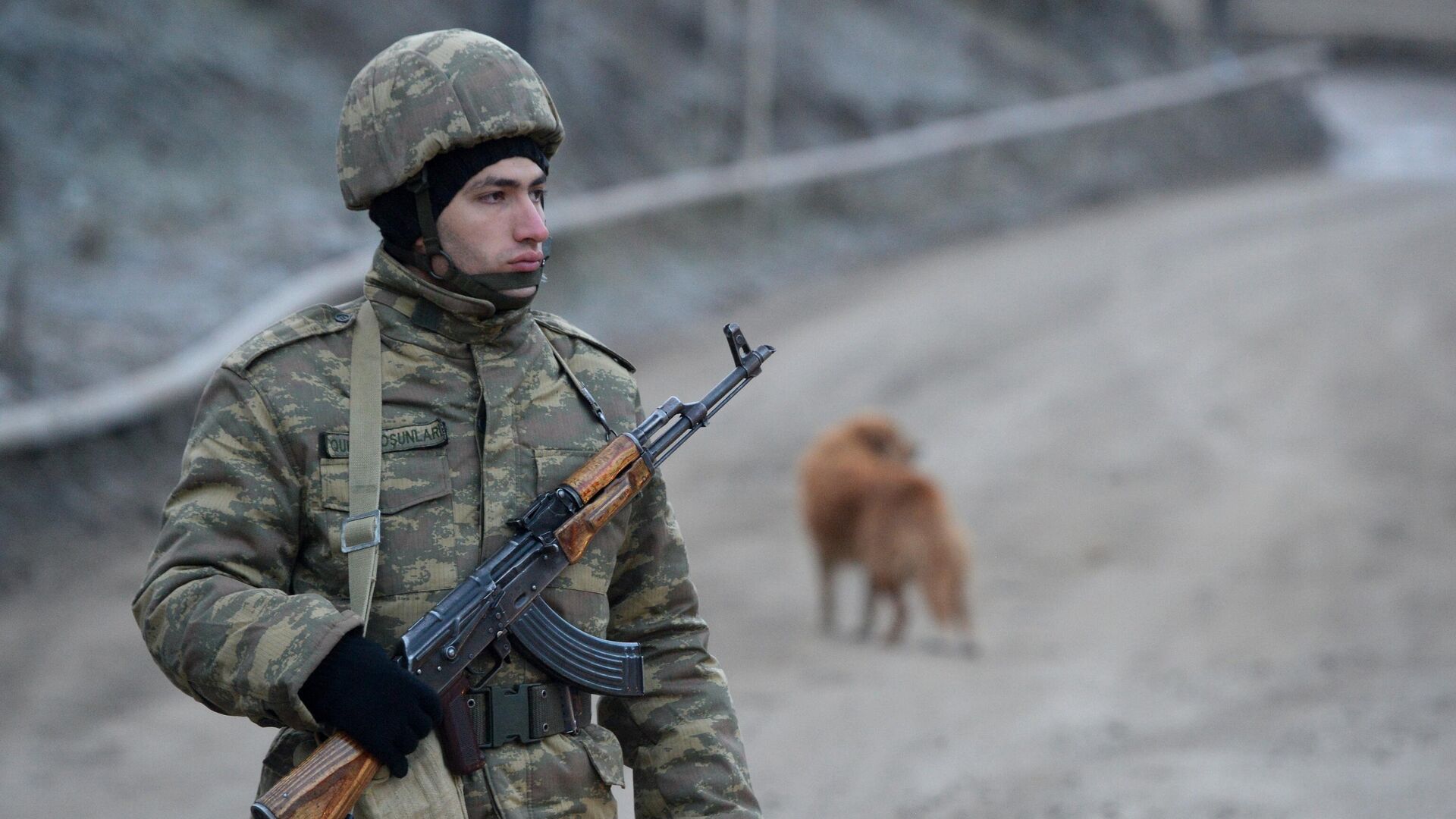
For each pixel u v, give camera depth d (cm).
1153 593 1529
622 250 2936
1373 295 2920
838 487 1473
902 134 3853
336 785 308
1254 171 4762
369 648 314
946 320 2808
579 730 360
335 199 2473
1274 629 1389
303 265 2170
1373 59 6500
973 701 1191
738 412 2275
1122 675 1262
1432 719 1086
